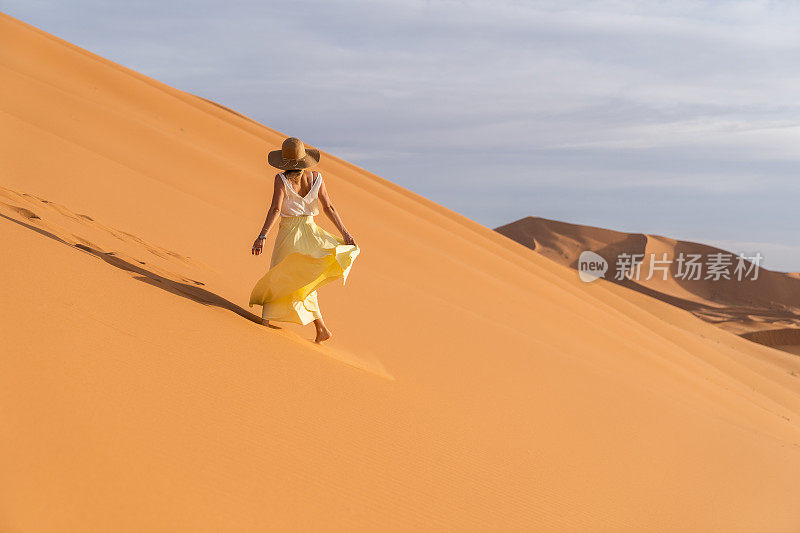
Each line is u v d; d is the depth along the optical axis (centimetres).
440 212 4856
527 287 2577
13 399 349
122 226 948
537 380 910
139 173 1452
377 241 2017
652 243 15200
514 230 15625
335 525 371
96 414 370
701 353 3653
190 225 1157
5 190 834
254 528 338
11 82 1908
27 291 484
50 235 684
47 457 321
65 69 2716
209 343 544
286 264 634
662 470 696
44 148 1252
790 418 2270
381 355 786
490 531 436
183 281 745
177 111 2898
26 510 285
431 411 621
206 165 1955
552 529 475
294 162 631
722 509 634
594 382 1023
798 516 685
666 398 1132
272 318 666
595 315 2606
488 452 575
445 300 1527
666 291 13812
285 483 392
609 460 669
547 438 671
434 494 459
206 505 339
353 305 1034
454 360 876
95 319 489
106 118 1952
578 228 15600
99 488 317
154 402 414
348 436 491
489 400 736
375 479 444
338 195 2745
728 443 916
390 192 3988
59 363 403
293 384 542
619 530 513
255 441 424
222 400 458
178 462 364
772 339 7962
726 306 13425
